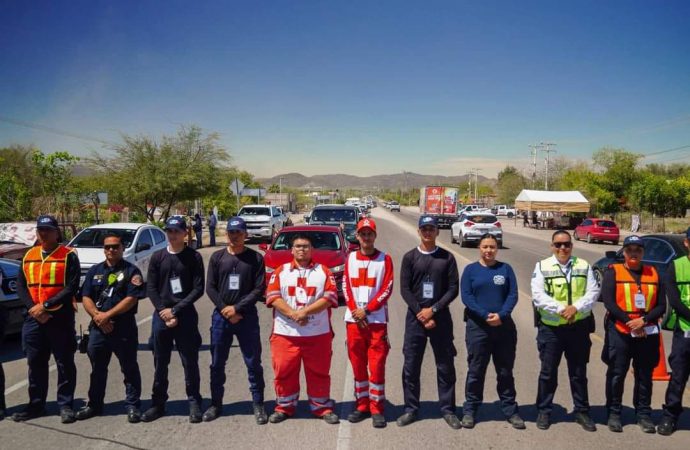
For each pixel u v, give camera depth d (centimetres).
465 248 2438
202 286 513
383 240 2877
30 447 445
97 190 2389
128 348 504
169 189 2523
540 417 492
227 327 510
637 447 450
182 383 613
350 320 502
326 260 1073
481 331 493
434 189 4288
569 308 476
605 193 4609
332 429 485
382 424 489
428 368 670
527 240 3195
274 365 508
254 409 511
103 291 503
